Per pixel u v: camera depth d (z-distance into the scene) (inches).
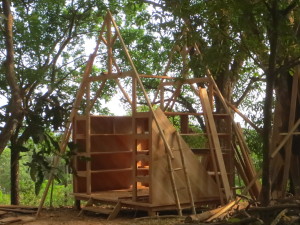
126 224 448.5
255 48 365.4
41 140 261.9
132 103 482.3
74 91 667.4
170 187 470.9
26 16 641.6
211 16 365.1
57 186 784.9
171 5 367.9
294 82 471.8
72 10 652.7
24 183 821.2
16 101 275.4
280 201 361.7
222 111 641.6
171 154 461.1
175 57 568.4
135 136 480.1
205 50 378.3
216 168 489.7
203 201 486.9
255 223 340.5
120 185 573.0
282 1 355.3
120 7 667.4
